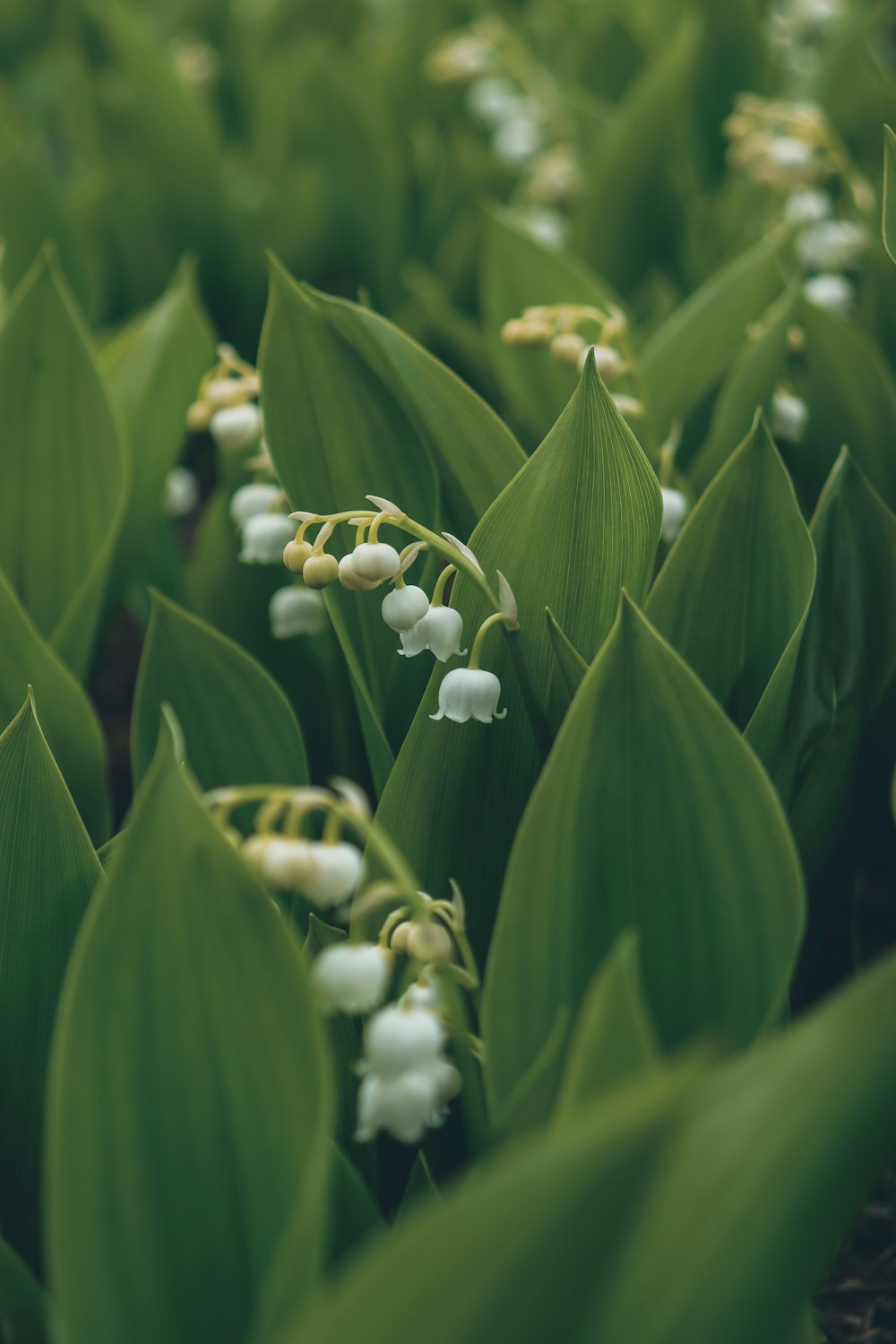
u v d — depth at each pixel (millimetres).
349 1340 281
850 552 383
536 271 456
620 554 358
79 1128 300
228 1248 305
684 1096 273
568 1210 279
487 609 359
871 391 419
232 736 390
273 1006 305
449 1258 279
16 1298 313
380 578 342
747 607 368
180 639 385
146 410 449
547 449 352
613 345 454
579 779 324
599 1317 286
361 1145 349
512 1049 326
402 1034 308
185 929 305
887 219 377
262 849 306
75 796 398
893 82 497
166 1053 305
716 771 323
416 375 376
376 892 312
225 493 450
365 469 385
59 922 343
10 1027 344
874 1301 387
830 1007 286
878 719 392
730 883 326
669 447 406
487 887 366
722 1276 290
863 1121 290
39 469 422
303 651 440
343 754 430
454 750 354
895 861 485
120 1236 301
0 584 380
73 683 389
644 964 330
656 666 322
